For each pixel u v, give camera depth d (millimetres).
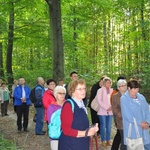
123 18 20594
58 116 4102
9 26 18172
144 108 4965
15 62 28453
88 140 3527
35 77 19859
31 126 10266
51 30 13047
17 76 20734
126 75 17391
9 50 20500
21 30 17875
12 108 15625
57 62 12891
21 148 7152
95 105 7234
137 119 4836
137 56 17250
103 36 27203
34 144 7621
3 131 9344
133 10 17641
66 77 17469
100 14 19500
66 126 3365
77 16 19250
